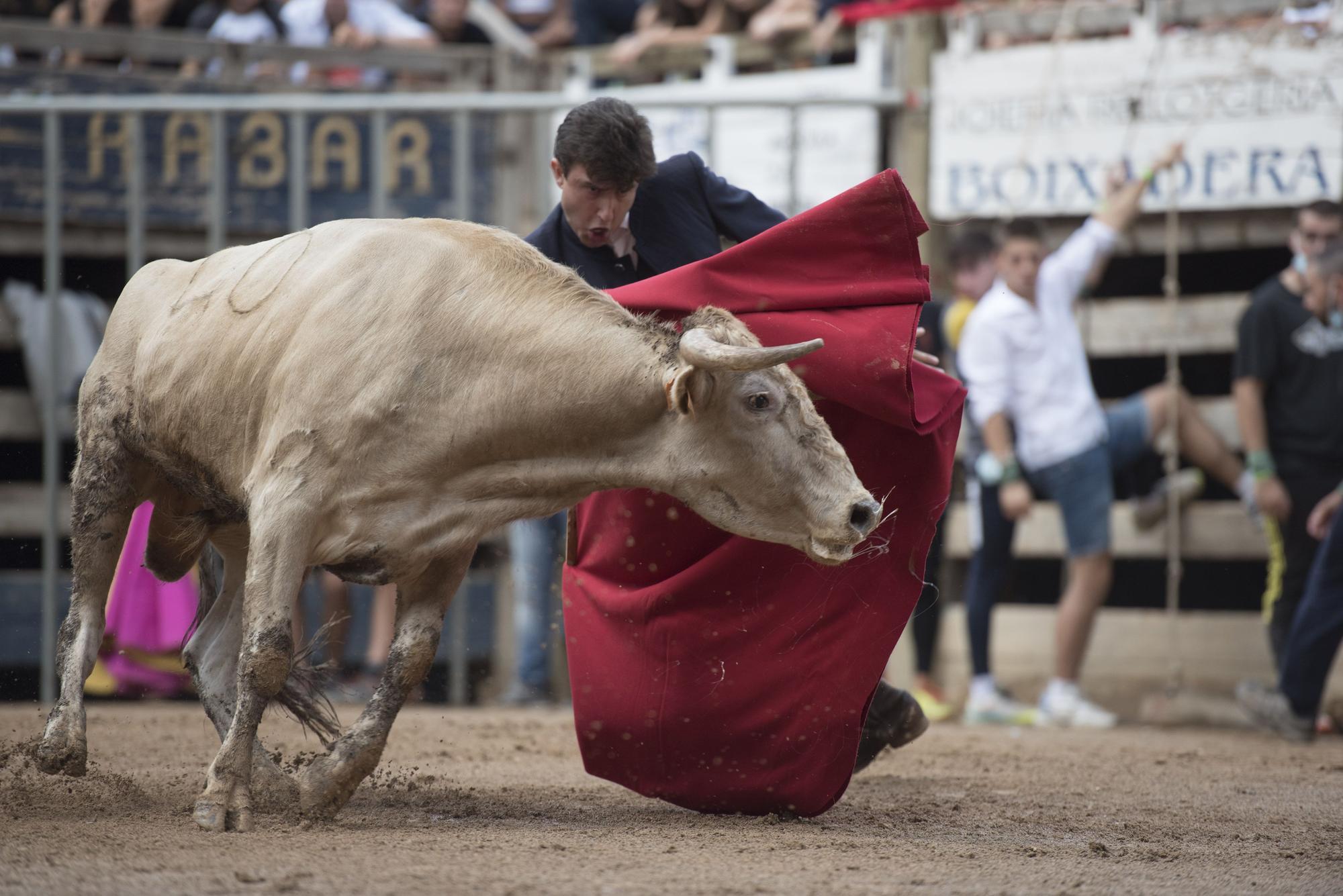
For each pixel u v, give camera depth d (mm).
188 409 16688
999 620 32219
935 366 17391
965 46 32438
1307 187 30031
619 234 18203
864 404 16047
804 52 34844
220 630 18609
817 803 16609
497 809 17250
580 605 17641
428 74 38062
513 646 33656
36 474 35312
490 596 33750
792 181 32281
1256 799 19469
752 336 15125
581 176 17094
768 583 16734
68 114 32719
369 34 39094
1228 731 29641
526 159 34375
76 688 17016
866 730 19484
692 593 16797
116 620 31125
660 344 15461
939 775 21547
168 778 19141
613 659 17156
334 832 15078
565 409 15375
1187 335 31500
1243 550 30844
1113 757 24000
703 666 16797
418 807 17266
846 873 13477
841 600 16688
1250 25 30500
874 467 16797
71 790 17500
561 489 15836
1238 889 13320
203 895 11820
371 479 15461
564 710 30562
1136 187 30422
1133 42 31047
